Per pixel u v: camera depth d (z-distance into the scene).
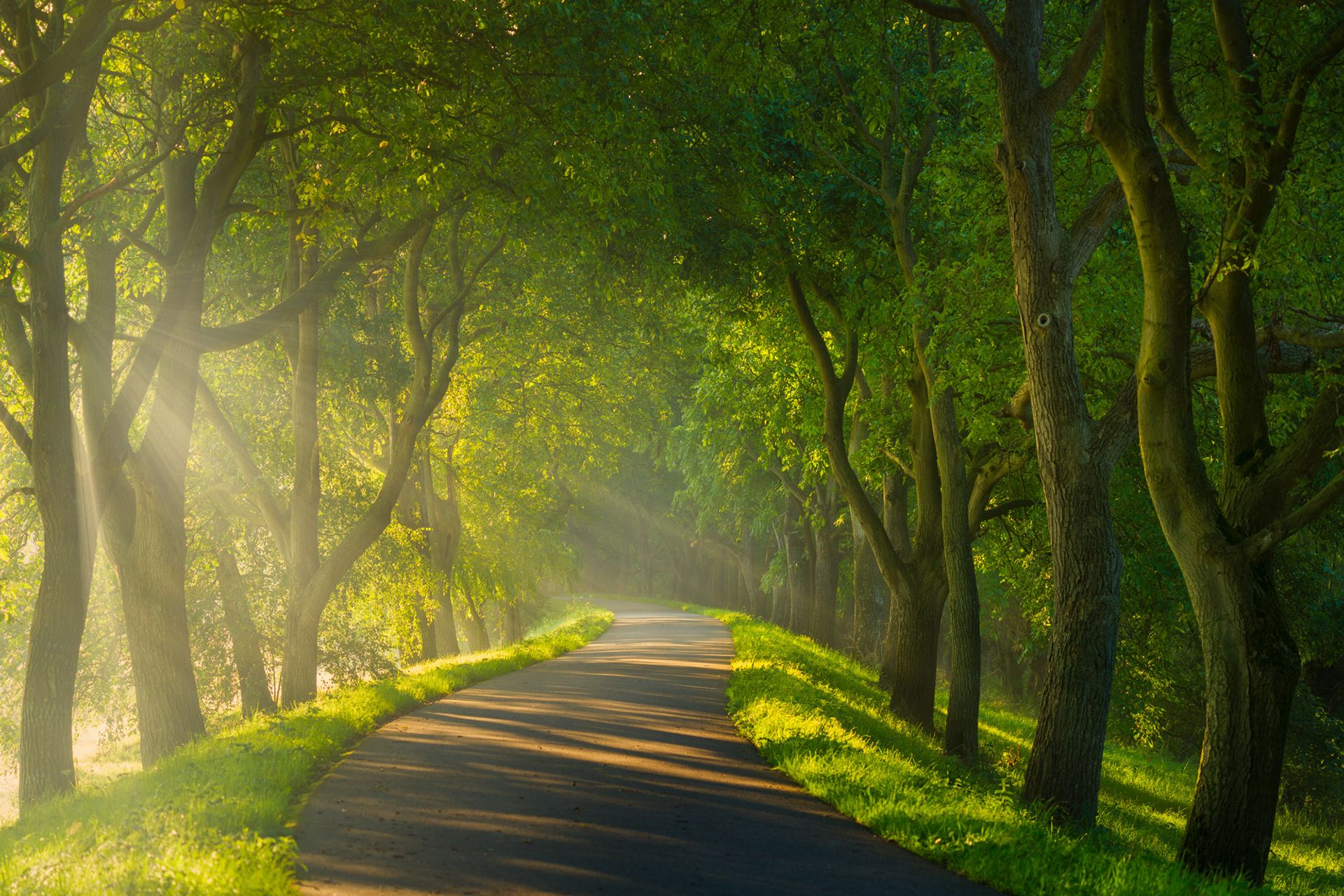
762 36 15.44
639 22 13.38
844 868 6.80
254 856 5.82
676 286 20.98
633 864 6.62
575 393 32.12
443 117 14.41
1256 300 12.67
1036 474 21.11
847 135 19.42
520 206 16.53
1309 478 10.47
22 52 11.97
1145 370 10.15
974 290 15.21
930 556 20.14
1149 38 13.17
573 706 15.84
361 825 7.43
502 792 8.91
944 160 16.48
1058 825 10.25
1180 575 21.09
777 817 8.39
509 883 6.06
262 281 21.17
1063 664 11.07
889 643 26.09
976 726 16.75
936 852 7.20
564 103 13.16
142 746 14.27
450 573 32.50
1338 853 20.58
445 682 18.33
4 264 13.34
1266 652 9.77
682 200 17.66
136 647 14.35
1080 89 14.93
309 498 19.61
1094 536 11.03
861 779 9.52
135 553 14.43
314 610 19.36
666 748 11.95
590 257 17.58
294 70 14.47
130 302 20.36
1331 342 10.80
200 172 17.77
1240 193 10.21
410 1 12.41
